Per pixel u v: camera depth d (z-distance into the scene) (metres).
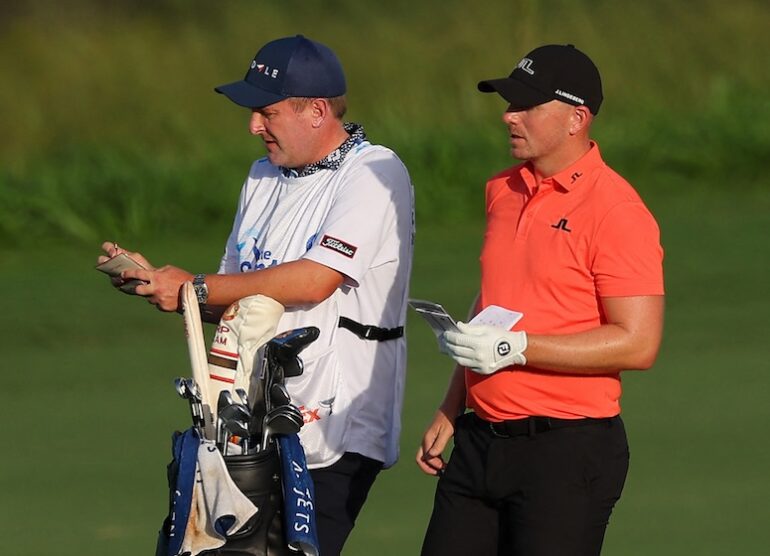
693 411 30.70
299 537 16.30
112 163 55.44
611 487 16.75
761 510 24.52
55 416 31.34
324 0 69.31
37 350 37.06
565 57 16.62
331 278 18.14
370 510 25.05
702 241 47.84
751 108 64.50
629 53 69.94
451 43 67.00
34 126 60.44
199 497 16.11
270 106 18.42
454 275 43.69
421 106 63.50
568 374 16.55
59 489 26.41
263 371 16.59
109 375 34.66
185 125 60.84
